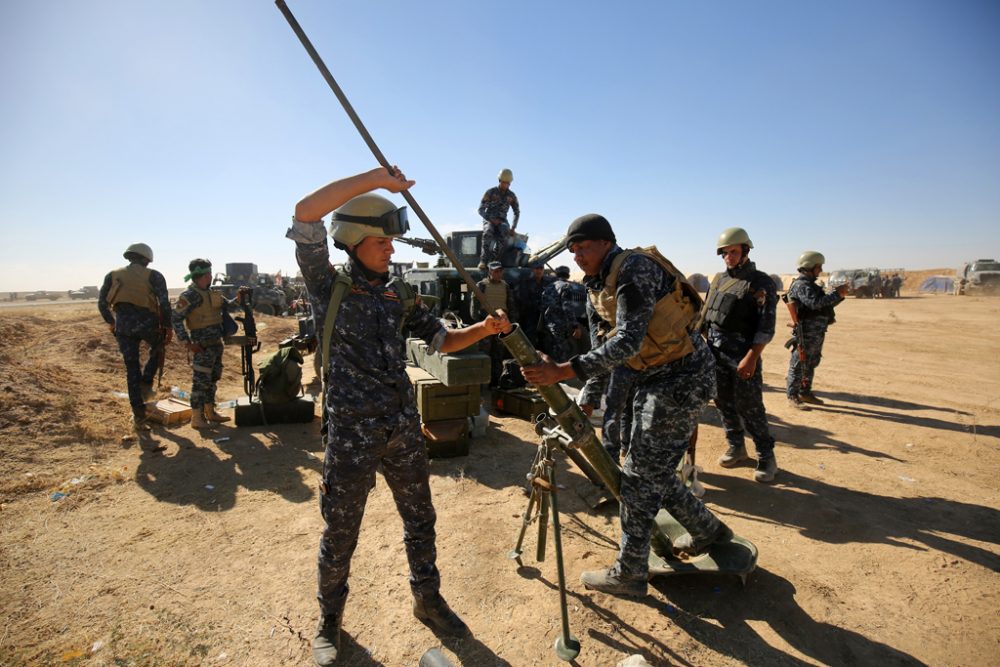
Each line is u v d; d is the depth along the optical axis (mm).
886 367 10086
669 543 3141
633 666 2375
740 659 2461
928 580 3098
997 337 14242
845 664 2434
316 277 2213
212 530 3611
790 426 6156
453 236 10523
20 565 3139
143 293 5535
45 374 6406
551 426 2811
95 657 2426
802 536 3621
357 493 2299
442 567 3182
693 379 2744
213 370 5953
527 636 2594
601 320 3160
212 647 2512
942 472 4750
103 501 4012
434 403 5102
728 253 4523
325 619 2457
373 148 2143
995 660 2463
